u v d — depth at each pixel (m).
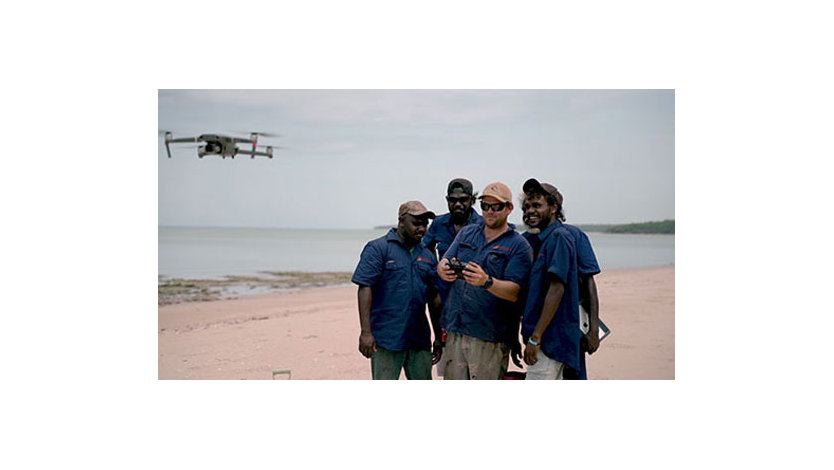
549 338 4.76
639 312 10.19
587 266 4.75
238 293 13.87
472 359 5.02
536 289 4.76
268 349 8.34
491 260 4.89
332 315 10.69
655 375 6.98
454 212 5.68
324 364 7.65
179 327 9.73
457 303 5.04
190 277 17.03
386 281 5.28
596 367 7.30
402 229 5.31
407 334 5.33
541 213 4.77
